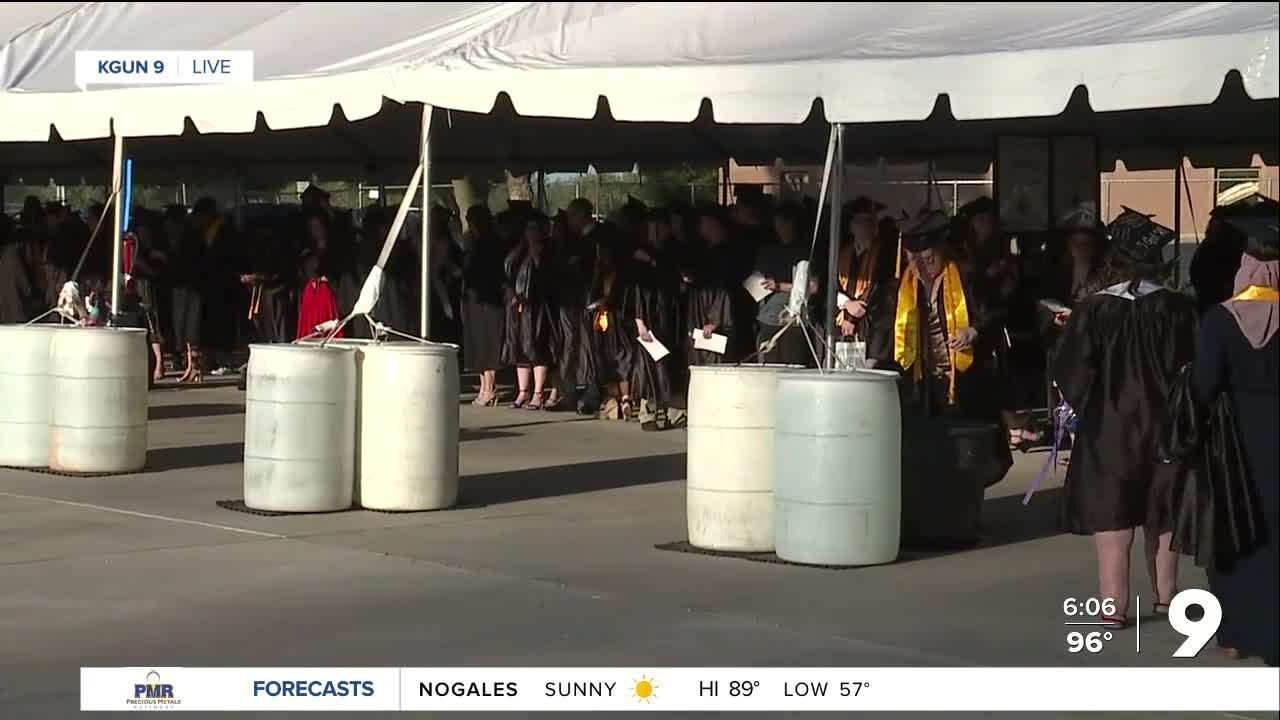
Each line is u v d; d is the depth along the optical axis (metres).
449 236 19.03
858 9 10.00
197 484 12.79
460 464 13.99
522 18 11.31
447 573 9.41
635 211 16.78
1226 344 7.04
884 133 17.91
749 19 10.27
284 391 11.27
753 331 15.71
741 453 9.91
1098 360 7.98
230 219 21.95
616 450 14.96
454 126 18.31
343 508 11.46
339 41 11.88
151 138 20.70
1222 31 8.00
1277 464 7.04
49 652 7.64
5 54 13.24
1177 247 20.33
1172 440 7.18
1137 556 10.30
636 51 10.06
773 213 15.77
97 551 10.02
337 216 19.44
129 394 13.38
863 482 9.52
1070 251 15.34
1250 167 21.22
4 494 12.24
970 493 10.17
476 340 18.44
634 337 16.73
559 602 8.69
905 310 10.59
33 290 18.94
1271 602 7.07
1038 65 8.38
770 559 9.80
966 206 13.83
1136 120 17.36
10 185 26.38
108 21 13.73
